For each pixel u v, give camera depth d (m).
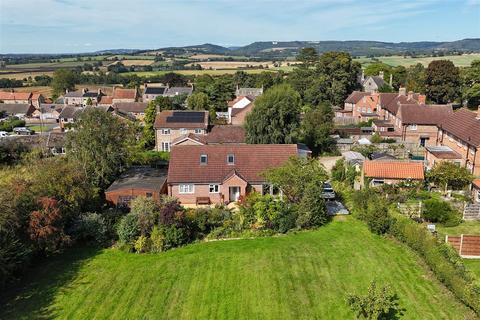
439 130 66.81
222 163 47.16
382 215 37.06
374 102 96.88
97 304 28.28
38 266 33.59
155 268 32.91
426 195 43.56
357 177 50.41
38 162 45.66
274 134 60.91
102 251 36.31
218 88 126.69
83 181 40.34
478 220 38.81
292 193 40.22
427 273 30.19
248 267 32.28
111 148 48.28
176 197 43.59
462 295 25.80
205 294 29.05
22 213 32.66
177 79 174.50
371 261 32.38
